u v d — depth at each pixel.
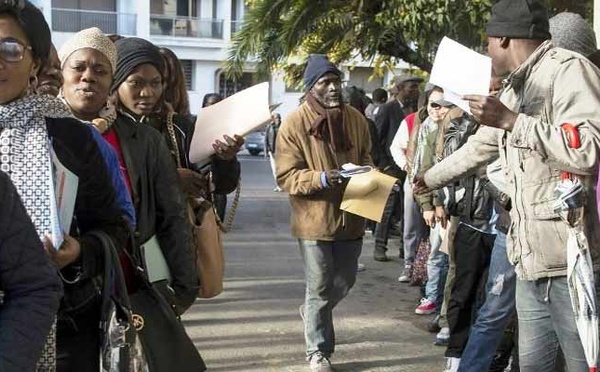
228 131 3.93
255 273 8.70
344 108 5.47
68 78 3.25
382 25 9.67
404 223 8.23
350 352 5.92
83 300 2.59
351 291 7.88
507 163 3.50
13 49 2.38
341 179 5.12
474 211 5.15
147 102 3.83
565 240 3.28
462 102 3.37
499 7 3.53
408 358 5.80
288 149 5.31
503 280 4.61
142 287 2.98
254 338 6.21
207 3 38.62
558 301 3.36
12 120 2.45
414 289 8.00
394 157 8.32
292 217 5.43
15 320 2.04
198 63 39.00
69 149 2.58
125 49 3.81
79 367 2.60
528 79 3.38
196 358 3.06
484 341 4.71
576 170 3.13
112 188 2.68
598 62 3.82
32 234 2.10
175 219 3.31
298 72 10.98
